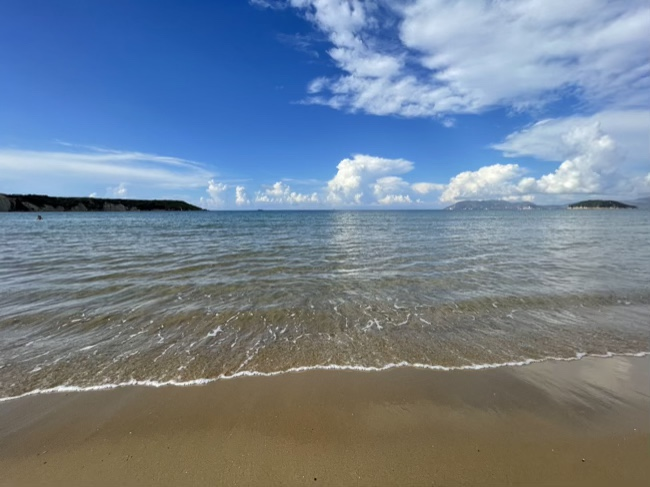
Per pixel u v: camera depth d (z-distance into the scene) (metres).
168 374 5.29
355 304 8.91
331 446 3.69
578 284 10.94
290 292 10.09
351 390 4.82
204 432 3.93
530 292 9.98
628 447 3.62
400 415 4.23
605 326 7.32
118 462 3.48
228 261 15.39
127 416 4.24
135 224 50.16
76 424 4.09
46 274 12.41
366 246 21.25
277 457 3.53
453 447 3.65
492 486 3.14
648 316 7.97
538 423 4.04
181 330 7.14
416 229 38.28
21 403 4.53
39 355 5.94
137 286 10.70
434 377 5.18
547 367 5.49
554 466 3.37
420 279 11.71
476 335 6.85
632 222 54.03
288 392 4.77
